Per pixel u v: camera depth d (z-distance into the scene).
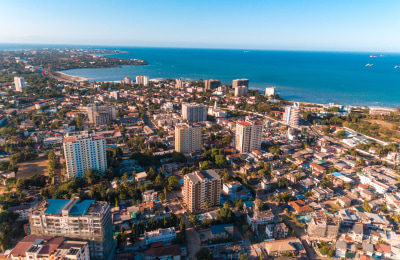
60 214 197.00
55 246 181.88
